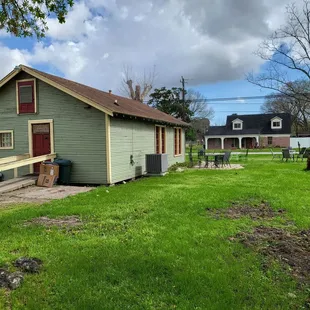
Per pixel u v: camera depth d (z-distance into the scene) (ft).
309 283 10.00
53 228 15.61
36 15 21.17
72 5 20.98
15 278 9.89
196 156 84.74
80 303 8.62
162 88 116.98
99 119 32.35
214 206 20.04
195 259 11.48
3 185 29.55
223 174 39.42
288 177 34.60
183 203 20.89
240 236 14.32
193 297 8.94
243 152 107.86
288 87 42.70
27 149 35.81
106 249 12.36
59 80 35.76
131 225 15.92
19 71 34.68
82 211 18.92
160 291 9.25
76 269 10.59
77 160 33.47
